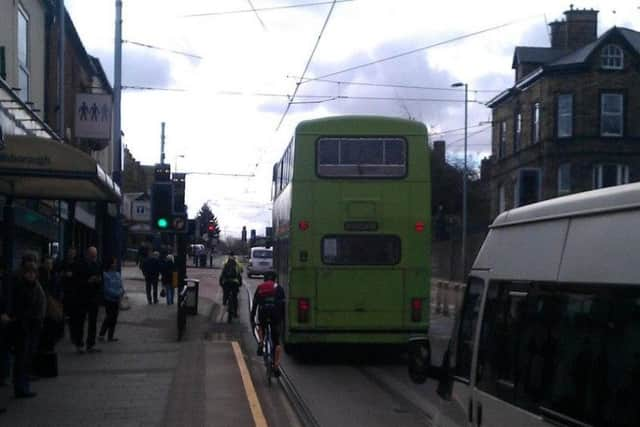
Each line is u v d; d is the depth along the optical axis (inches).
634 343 146.9
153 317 1022.4
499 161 2078.0
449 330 994.1
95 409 465.4
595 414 157.6
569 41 1936.5
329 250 672.4
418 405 506.9
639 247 150.7
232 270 1040.8
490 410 209.9
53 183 629.6
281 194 819.4
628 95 1784.0
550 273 185.2
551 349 178.5
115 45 1051.9
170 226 893.8
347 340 669.3
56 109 986.1
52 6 964.6
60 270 738.2
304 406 503.2
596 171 1782.7
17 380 494.0
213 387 533.6
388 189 674.8
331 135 676.1
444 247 1900.8
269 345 589.3
